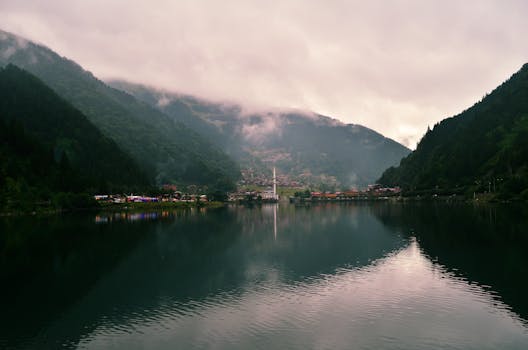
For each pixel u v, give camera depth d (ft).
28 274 226.99
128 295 186.09
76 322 152.76
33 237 362.53
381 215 588.09
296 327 144.97
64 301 178.09
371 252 278.87
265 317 155.22
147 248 310.65
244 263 252.83
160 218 592.60
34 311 165.78
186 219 579.48
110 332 143.74
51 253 288.10
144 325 149.28
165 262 257.96
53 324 151.02
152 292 190.70
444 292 180.96
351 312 158.40
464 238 319.88
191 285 201.67
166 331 143.23
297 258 266.57
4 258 270.46
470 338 133.49
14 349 131.44
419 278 204.95
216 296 182.70
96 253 288.51
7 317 159.74
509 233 334.03
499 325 143.33
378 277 209.26
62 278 217.36
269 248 308.19
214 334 140.15
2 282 210.18
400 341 132.26
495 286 188.34
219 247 314.96
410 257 256.32
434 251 272.51
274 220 560.20
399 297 175.42
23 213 584.81
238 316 156.76
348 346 129.18
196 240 353.31
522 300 168.14
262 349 127.95
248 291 189.78
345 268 232.12
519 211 515.09
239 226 475.72
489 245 286.46
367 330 141.08
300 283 201.87
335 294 181.98
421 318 151.02
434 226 407.85
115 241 344.28
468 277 204.64
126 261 261.44
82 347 131.85
